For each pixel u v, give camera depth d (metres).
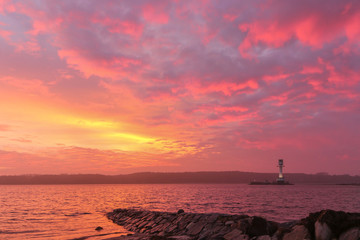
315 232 9.32
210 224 15.40
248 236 11.78
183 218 18.64
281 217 35.06
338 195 125.50
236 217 14.92
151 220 22.14
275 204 63.50
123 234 17.95
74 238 16.11
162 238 13.49
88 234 17.84
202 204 59.00
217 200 76.94
